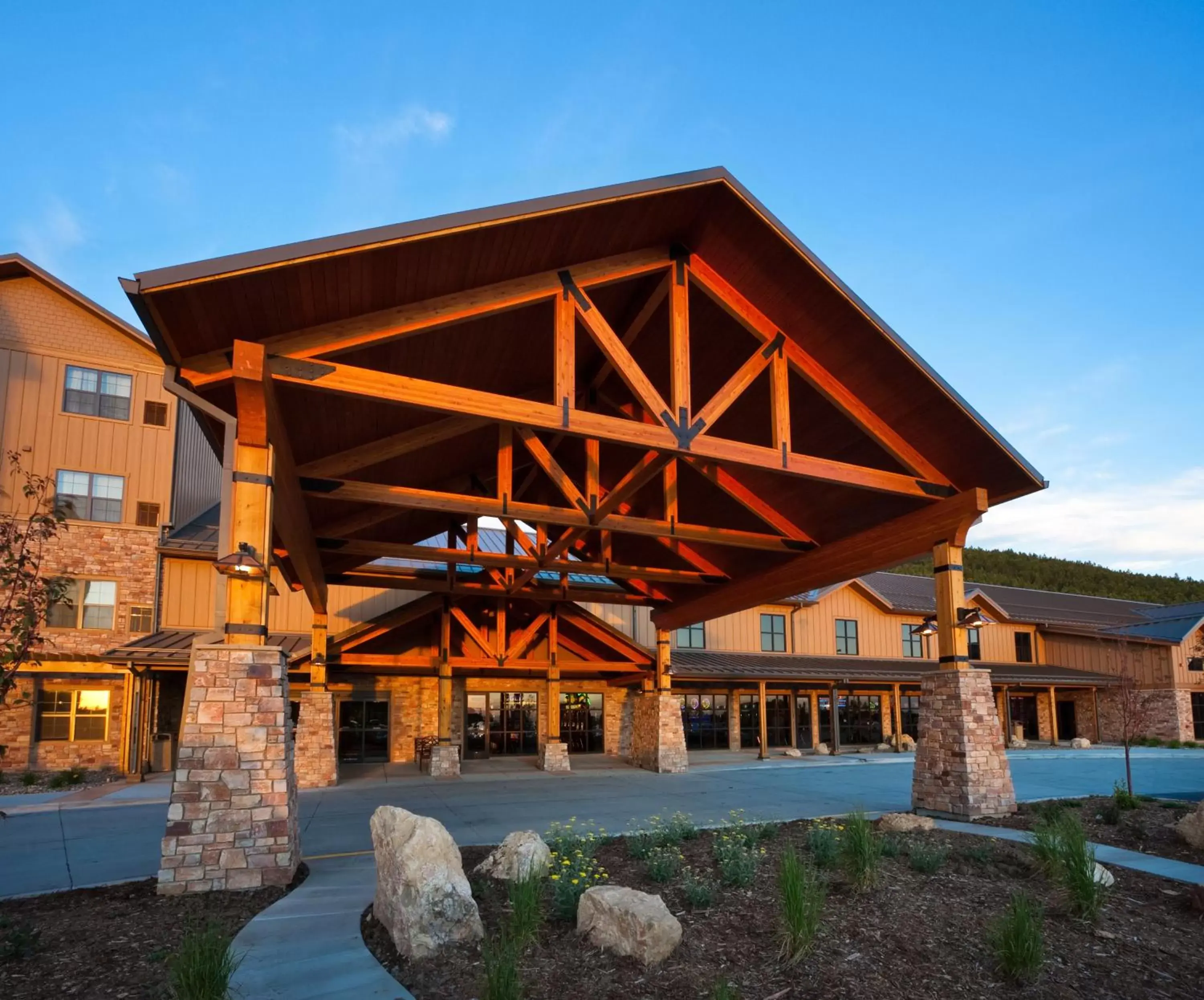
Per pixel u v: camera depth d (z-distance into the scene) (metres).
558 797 13.52
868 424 11.30
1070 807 11.18
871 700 27.20
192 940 4.36
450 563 14.02
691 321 11.34
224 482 7.50
